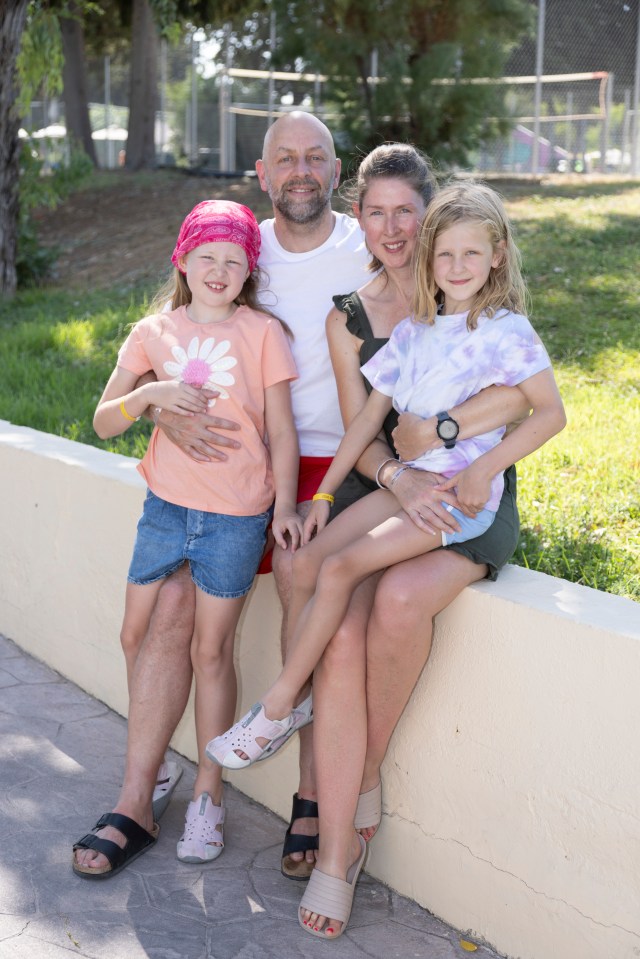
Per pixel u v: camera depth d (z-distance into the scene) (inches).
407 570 102.6
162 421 118.7
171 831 126.0
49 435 179.6
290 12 526.6
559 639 94.5
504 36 541.6
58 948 103.0
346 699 105.3
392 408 116.3
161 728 122.0
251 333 121.3
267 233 135.0
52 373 278.2
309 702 111.5
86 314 372.5
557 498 168.1
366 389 119.7
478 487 101.6
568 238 400.2
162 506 122.3
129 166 817.5
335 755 105.9
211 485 118.2
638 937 90.4
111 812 119.3
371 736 108.6
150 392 118.9
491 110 530.9
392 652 102.7
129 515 146.6
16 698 159.9
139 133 811.4
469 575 103.7
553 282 340.2
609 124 655.8
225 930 107.0
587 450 189.3
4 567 180.2
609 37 654.5
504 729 100.7
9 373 277.3
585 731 93.0
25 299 427.2
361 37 512.7
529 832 99.3
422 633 102.3
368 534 104.3
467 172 565.9
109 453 164.4
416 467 107.5
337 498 120.6
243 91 754.8
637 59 644.7
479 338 105.3
